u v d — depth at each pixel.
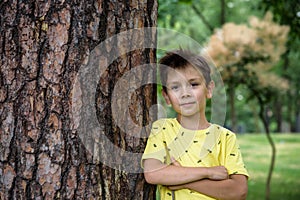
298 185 7.14
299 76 15.96
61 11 1.55
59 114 1.56
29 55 1.55
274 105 20.05
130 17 1.69
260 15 12.44
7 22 1.57
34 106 1.56
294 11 5.16
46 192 1.56
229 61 5.22
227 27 5.28
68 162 1.57
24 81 1.56
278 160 9.76
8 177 1.57
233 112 11.25
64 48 1.56
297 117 20.89
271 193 6.60
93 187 1.60
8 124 1.57
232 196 1.82
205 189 1.79
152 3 1.79
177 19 8.64
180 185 1.80
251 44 5.16
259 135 15.79
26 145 1.56
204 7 13.20
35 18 1.55
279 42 5.22
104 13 1.61
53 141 1.56
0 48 1.57
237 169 1.87
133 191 1.73
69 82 1.57
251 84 5.45
